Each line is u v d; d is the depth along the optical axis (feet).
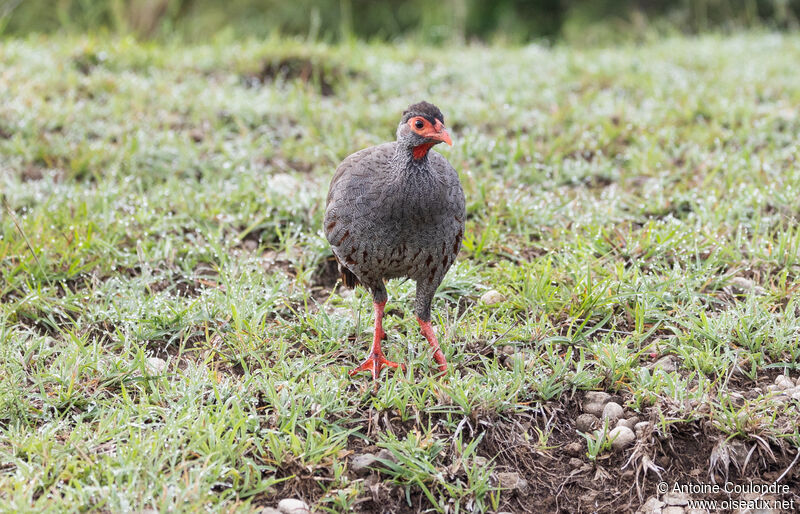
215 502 14.48
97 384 17.08
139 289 20.20
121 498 13.93
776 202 23.24
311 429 15.67
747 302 18.89
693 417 16.16
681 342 18.21
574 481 15.78
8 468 15.06
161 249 21.72
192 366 17.48
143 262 21.20
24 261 20.54
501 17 52.60
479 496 15.14
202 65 34.35
